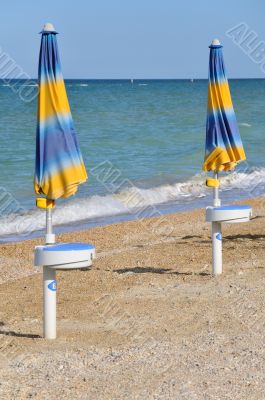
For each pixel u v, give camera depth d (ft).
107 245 51.57
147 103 260.83
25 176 89.20
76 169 27.12
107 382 23.80
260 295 34.96
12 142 123.54
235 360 25.93
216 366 25.29
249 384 23.54
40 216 65.21
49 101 26.96
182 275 40.16
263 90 432.25
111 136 144.97
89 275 40.78
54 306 28.78
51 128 26.94
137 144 133.39
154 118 191.42
